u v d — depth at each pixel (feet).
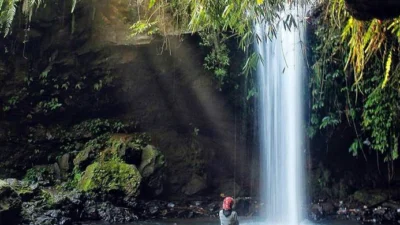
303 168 34.30
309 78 31.50
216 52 32.99
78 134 35.37
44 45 33.09
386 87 25.62
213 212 32.94
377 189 35.09
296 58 30.83
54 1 32.09
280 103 33.12
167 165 35.81
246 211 34.37
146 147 34.22
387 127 28.02
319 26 26.84
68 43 33.24
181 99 36.37
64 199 28.48
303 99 32.45
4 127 33.63
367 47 18.69
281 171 33.65
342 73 29.35
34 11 31.63
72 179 32.68
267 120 34.19
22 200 27.45
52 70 33.65
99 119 36.11
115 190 30.71
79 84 34.40
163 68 34.53
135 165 33.53
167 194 35.17
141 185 31.86
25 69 33.35
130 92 35.60
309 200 34.86
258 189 35.83
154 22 29.94
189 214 31.89
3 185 26.04
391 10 8.73
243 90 35.04
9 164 33.55
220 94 35.73
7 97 33.32
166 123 37.29
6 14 25.29
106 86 34.96
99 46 33.42
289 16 17.61
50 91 34.30
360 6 8.96
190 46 33.06
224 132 37.65
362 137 33.68
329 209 33.42
